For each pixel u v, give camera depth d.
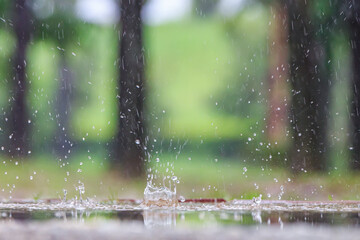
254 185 15.31
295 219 5.25
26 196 11.70
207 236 3.76
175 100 45.44
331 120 19.59
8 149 24.11
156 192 7.03
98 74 33.09
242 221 5.05
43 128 27.98
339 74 19.88
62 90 32.66
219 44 44.22
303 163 18.45
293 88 19.52
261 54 30.75
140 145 19.50
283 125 21.67
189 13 44.19
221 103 35.53
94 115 35.06
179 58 48.16
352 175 16.86
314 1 19.78
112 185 16.14
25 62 24.95
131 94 19.94
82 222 4.95
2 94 25.28
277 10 22.17
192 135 35.97
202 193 12.89
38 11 24.61
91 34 27.22
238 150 26.59
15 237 3.76
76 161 23.77
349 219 5.23
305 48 19.58
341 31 19.73
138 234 3.88
